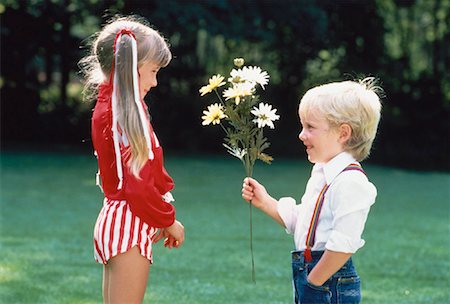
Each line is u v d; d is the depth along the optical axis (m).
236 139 3.44
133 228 3.40
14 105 16.66
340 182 3.16
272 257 7.02
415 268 6.71
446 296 5.70
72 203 9.95
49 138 16.75
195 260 6.80
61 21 16.28
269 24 16.16
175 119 16.78
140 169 3.36
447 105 17.03
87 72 3.74
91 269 6.38
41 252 7.01
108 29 3.56
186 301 5.38
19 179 11.84
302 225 3.27
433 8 18.84
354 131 3.22
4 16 16.02
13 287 5.71
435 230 8.70
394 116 16.84
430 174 14.86
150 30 3.56
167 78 17.16
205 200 10.39
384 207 10.38
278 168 14.26
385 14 18.50
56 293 5.56
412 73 18.34
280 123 16.83
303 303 3.23
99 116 3.52
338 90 3.25
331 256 3.10
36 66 18.80
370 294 5.73
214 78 3.45
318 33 16.42
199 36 18.19
